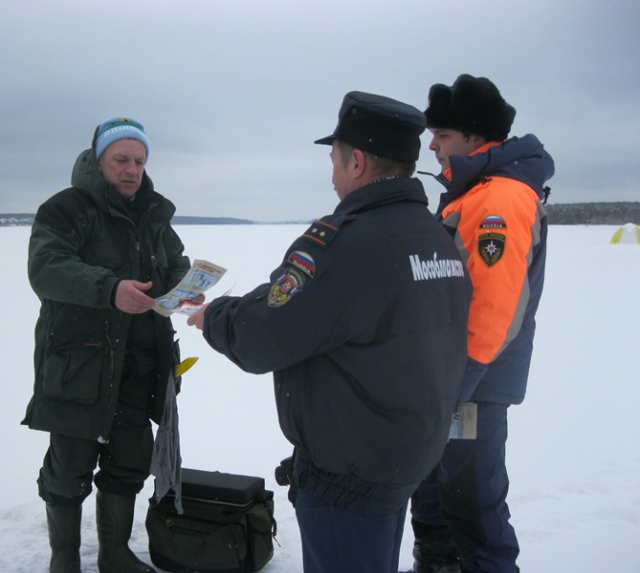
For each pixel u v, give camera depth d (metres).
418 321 1.67
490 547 2.28
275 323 1.64
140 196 2.67
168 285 2.75
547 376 6.13
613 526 3.02
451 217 2.24
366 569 1.78
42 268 2.32
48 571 2.61
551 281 14.20
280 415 1.82
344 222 1.68
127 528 2.65
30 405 2.55
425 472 1.79
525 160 2.28
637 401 5.28
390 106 1.74
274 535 2.75
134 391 2.61
